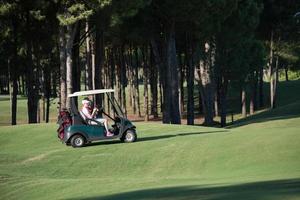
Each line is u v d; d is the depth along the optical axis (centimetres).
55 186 2811
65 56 6306
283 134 3844
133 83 12250
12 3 6288
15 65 7281
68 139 4031
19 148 4500
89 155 3741
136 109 12588
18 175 3200
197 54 8825
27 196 2656
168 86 7612
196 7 6906
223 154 3431
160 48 8144
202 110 11875
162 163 3412
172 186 2423
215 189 2120
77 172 3338
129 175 3225
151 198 2055
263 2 10750
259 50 9912
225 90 8975
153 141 4153
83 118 4066
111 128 4097
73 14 5850
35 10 6275
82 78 18288
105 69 11206
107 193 2459
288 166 2892
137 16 7175
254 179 2428
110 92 4122
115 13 6072
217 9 7256
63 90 6325
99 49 7588
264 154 3275
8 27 6825
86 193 2558
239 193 1909
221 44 8769
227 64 8931
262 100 12394
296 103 10475
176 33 8256
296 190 1870
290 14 10925
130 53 11175
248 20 8588
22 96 16712
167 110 7650
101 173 3303
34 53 7400
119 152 3756
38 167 3484
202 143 3847
